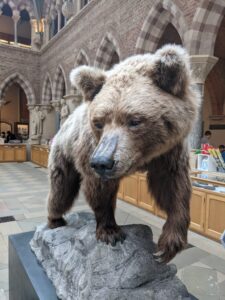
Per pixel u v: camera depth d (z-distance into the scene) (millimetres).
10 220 4555
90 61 9578
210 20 5094
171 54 1013
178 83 1033
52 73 13180
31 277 1734
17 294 2121
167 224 1261
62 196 1790
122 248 1417
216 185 4082
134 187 5504
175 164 1234
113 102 1033
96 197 1317
